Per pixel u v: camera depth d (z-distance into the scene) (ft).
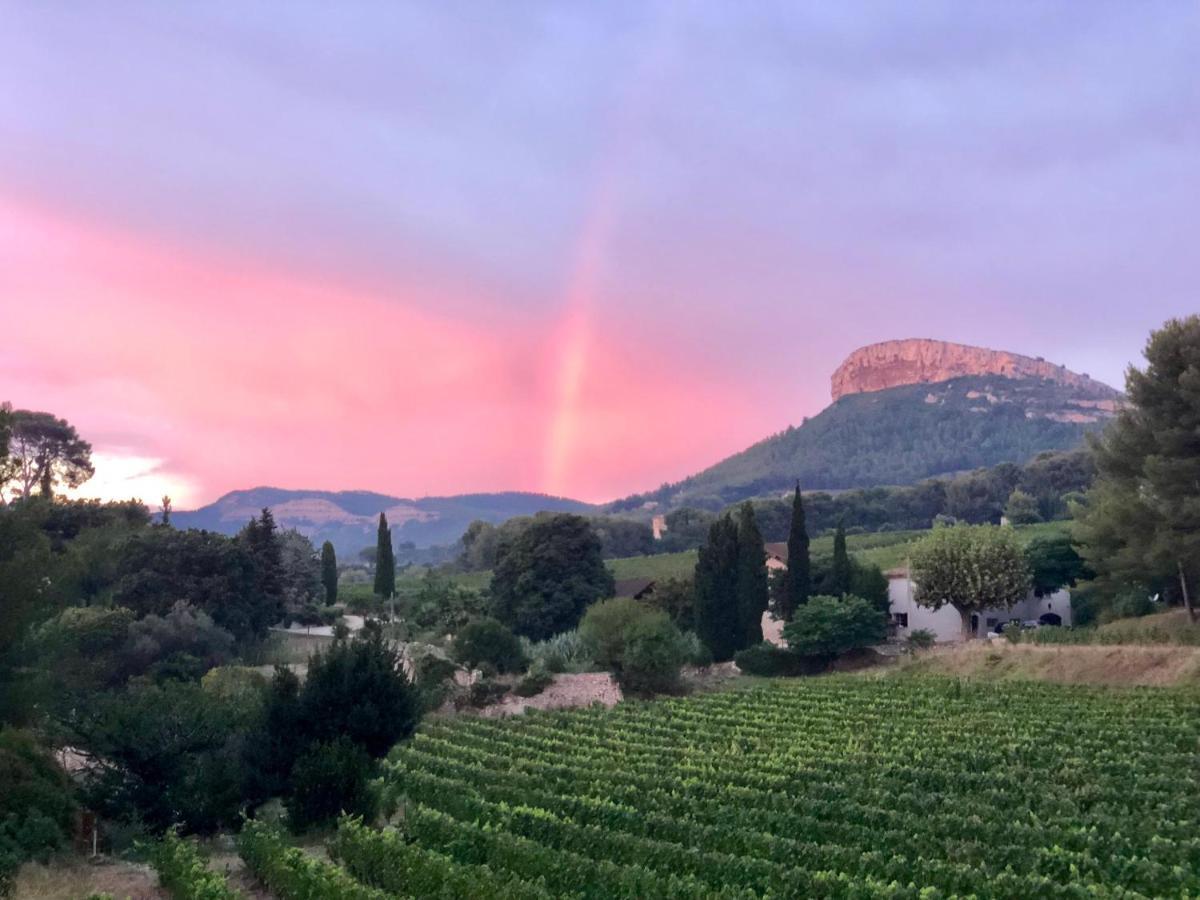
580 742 138.31
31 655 95.40
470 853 74.95
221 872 76.74
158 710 92.79
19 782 81.71
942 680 183.32
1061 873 68.49
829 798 95.35
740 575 240.12
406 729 104.37
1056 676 181.37
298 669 188.75
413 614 257.96
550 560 260.42
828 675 213.66
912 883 64.69
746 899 60.75
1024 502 440.04
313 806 89.51
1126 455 194.39
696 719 156.66
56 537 235.40
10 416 104.83
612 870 64.54
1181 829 78.59
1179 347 184.85
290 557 296.51
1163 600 222.48
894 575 271.90
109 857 82.53
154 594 204.95
